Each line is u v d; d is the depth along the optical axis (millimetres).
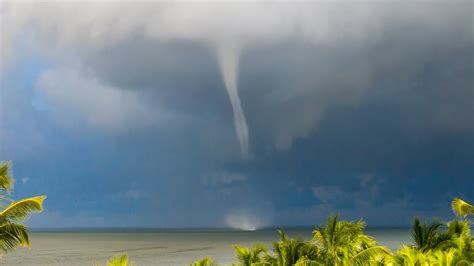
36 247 197625
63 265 114500
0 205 18141
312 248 29438
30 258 136000
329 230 29781
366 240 29500
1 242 18734
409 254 24969
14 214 18719
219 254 146500
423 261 24375
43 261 126062
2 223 18547
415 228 30766
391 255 26438
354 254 28344
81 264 117875
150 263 115750
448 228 30938
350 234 29516
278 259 29438
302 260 27719
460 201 29562
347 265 27688
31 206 18859
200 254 147125
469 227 30750
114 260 19703
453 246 29016
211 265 27609
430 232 30359
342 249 28359
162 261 121438
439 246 29422
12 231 18625
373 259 26984
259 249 31797
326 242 29609
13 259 133000
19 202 18703
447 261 24234
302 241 29812
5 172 18094
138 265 110500
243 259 31797
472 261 27969
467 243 29609
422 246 29984
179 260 124188
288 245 29578
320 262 28469
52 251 168875
